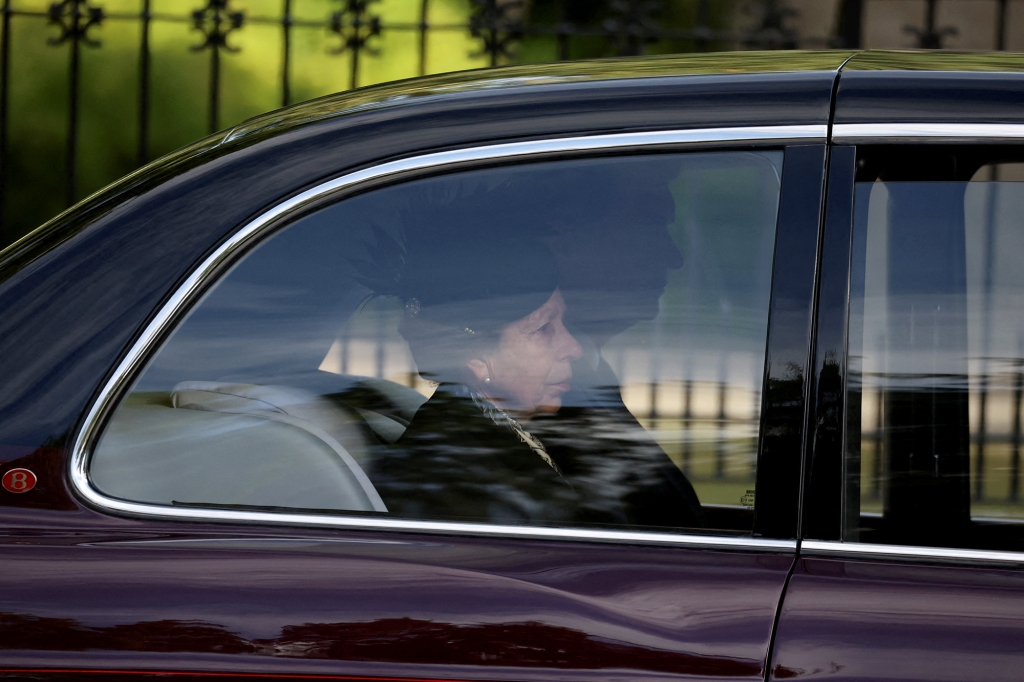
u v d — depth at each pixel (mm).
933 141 6242
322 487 6258
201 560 5910
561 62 7855
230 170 6535
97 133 25328
